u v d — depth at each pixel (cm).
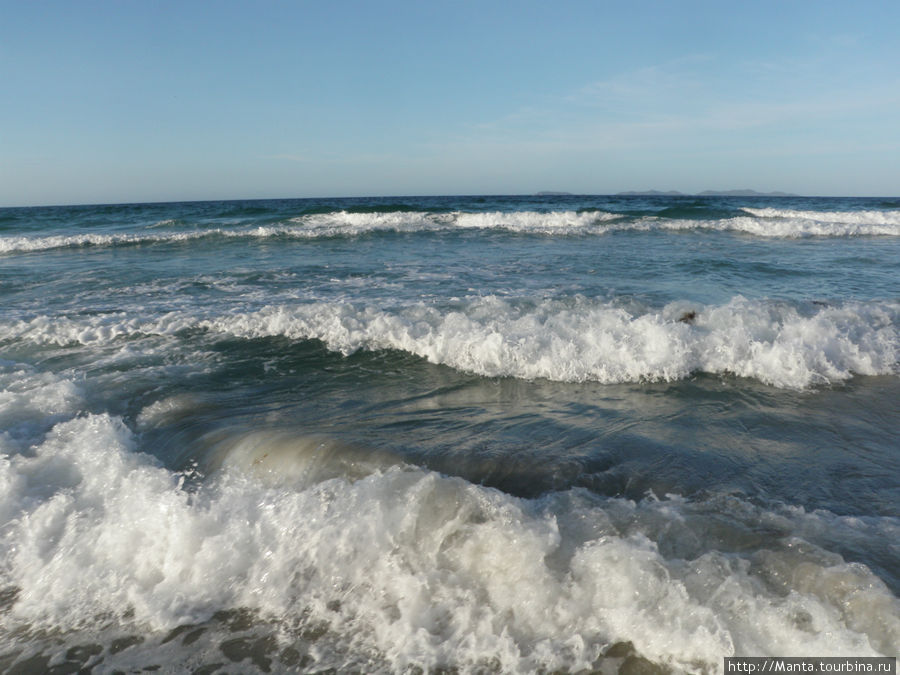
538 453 370
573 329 610
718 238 1752
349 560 276
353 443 379
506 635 234
